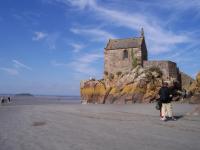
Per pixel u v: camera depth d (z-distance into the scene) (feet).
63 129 50.67
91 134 43.86
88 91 211.61
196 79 169.58
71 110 105.91
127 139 38.37
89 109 111.96
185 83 221.05
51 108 125.39
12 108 128.26
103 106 140.56
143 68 197.06
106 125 53.98
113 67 223.10
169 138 37.88
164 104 59.06
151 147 32.81
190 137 38.19
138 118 65.36
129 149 32.24
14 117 76.74
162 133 42.09
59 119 69.10
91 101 209.97
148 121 57.98
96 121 61.82
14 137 43.09
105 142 36.86
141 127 49.29
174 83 186.80
